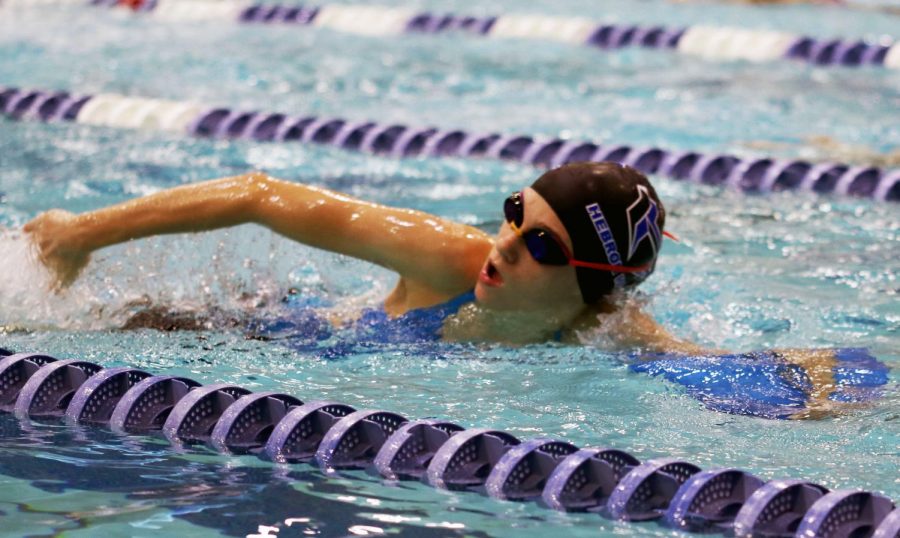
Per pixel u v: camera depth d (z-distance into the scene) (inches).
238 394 177.5
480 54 606.9
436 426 163.8
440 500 147.2
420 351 210.1
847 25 719.1
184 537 134.0
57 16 682.8
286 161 381.1
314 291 242.2
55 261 226.4
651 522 141.3
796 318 235.1
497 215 317.4
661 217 211.3
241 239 238.8
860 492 138.5
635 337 211.3
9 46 575.2
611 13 753.6
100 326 218.5
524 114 462.9
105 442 167.2
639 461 154.8
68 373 186.5
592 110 473.4
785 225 315.9
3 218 292.8
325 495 148.2
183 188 225.5
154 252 235.1
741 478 146.8
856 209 336.8
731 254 285.1
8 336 211.9
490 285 209.6
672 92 513.3
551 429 173.5
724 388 191.5
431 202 332.5
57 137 401.7
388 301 229.6
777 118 461.4
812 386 193.3
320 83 515.5
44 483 150.5
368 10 709.9
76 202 313.4
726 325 230.1
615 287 209.0
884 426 175.6
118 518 139.2
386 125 416.2
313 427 167.2
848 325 231.6
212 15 711.7
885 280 264.1
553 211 201.6
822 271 270.5
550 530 138.5
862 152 403.2
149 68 532.7
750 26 709.3
